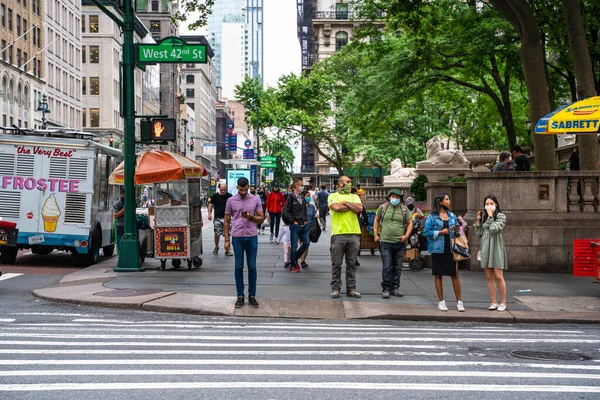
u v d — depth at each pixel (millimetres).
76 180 18656
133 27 16469
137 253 16641
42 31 70562
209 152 91250
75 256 19266
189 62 16359
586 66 19266
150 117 16453
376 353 7926
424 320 11094
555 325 10766
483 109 39125
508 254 16703
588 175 16703
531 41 19656
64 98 78938
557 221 16594
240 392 6020
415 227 16891
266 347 8258
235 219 11695
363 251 23062
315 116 65375
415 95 30500
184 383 6328
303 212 16672
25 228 18578
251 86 63875
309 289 13773
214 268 17391
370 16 27812
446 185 20203
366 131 33406
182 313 11438
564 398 5957
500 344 8758
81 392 5973
